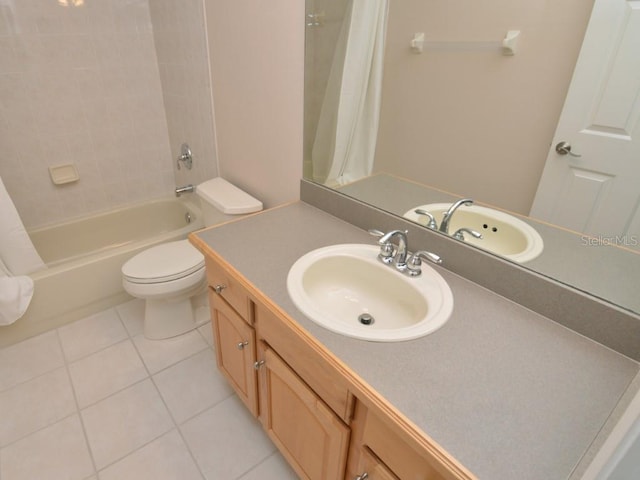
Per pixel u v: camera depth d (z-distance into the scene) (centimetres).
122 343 199
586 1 77
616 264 86
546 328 93
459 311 98
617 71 77
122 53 238
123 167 263
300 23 139
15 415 159
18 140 220
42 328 202
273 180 182
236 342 136
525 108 92
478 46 96
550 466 63
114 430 155
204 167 242
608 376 80
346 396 86
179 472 141
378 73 122
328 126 144
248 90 178
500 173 101
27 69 211
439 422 69
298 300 99
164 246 206
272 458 148
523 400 74
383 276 116
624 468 35
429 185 118
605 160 83
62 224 245
